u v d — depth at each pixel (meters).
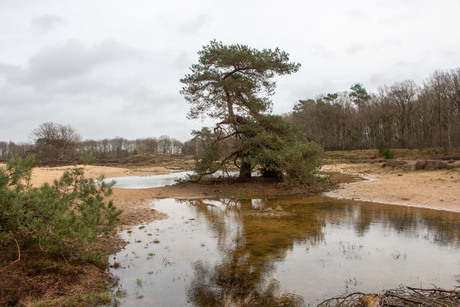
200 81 20.53
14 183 5.95
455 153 37.47
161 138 128.62
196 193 19.19
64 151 76.00
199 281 6.18
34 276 5.54
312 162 19.38
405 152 47.31
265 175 23.81
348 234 9.49
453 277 6.15
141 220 11.78
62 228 5.88
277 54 20.55
